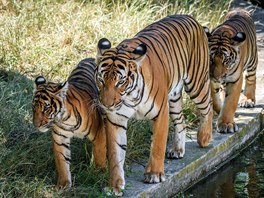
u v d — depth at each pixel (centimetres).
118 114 1008
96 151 1070
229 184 1195
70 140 1123
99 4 1739
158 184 1070
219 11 1869
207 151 1217
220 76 1245
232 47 1255
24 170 1066
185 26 1143
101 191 1046
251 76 1430
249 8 2109
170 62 1078
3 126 1151
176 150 1178
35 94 992
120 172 1032
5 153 1062
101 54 978
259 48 1784
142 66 992
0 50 1455
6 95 1254
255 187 1180
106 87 958
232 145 1300
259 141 1394
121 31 1608
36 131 1158
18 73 1380
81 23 1599
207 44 1199
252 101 1441
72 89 1027
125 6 1742
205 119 1215
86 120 1030
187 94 1280
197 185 1188
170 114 1167
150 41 1053
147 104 1012
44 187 1016
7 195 977
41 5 1638
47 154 1102
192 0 1955
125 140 1039
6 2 1642
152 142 1061
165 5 1777
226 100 1309
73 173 1085
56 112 993
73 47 1527
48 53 1481
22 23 1553
